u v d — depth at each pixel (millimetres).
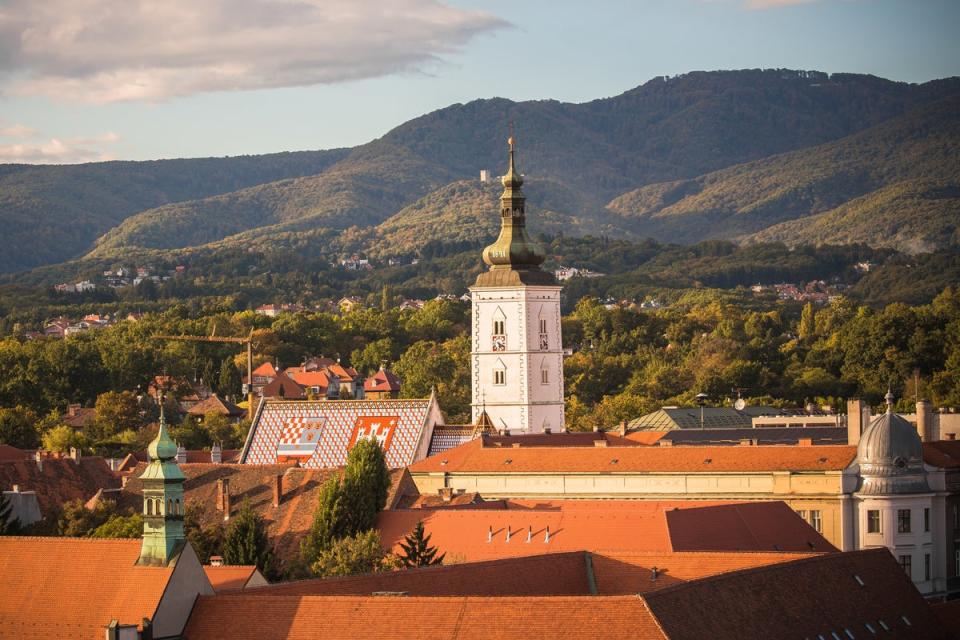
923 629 173000
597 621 139125
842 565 171875
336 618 146000
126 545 160625
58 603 159000
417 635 141875
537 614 140625
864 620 166125
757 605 153500
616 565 173625
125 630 150750
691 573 170500
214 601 153750
